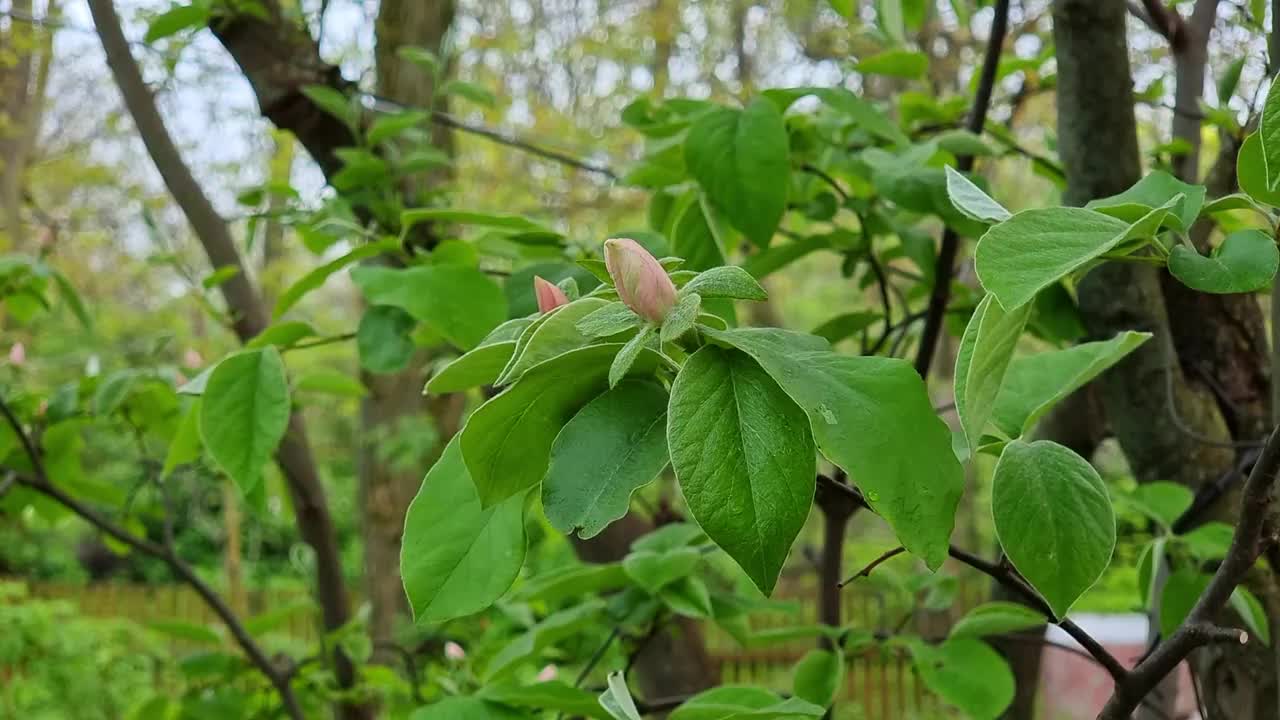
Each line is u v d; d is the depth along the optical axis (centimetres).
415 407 143
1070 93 71
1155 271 74
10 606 265
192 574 100
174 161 101
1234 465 75
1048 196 95
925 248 82
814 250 83
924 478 30
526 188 295
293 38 103
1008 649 97
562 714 63
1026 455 36
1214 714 71
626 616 73
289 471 110
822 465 80
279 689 100
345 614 114
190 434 73
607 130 319
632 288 31
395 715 104
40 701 245
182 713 102
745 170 66
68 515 112
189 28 105
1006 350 32
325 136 104
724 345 32
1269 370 84
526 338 33
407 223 71
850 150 84
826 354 32
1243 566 36
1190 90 90
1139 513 76
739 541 29
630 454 32
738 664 272
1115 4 69
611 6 336
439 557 39
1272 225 34
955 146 76
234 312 105
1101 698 201
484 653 92
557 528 31
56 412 96
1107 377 77
